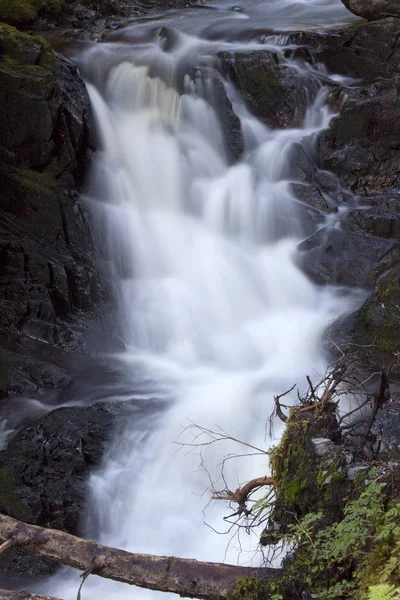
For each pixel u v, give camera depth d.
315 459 4.63
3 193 10.73
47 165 11.17
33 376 8.86
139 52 13.66
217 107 12.88
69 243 10.81
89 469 7.70
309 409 4.97
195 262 11.56
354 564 4.16
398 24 13.35
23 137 10.97
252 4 17.17
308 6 16.88
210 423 8.09
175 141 12.62
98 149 12.24
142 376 9.44
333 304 10.83
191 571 4.32
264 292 11.34
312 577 4.16
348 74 13.66
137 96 12.97
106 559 4.35
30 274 10.03
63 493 7.36
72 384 9.00
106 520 7.41
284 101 13.11
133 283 11.16
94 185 11.86
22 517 7.07
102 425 8.03
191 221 12.16
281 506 4.68
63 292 10.12
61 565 6.85
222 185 12.47
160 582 4.30
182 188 12.44
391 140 12.75
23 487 7.32
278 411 5.08
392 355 9.12
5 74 10.92
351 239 11.42
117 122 12.63
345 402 7.39
